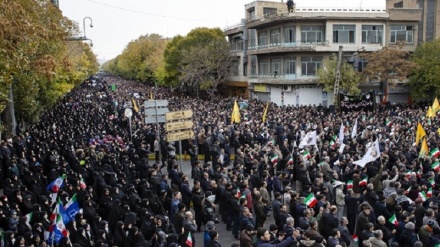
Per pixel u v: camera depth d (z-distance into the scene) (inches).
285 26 1939.0
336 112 1437.0
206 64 2251.5
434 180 639.8
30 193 585.3
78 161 756.0
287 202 560.4
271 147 828.0
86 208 498.6
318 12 1839.3
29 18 685.9
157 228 452.1
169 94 2719.0
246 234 416.5
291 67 1923.0
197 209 578.9
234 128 1090.7
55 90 1440.7
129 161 767.1
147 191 566.3
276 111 1499.8
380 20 1882.4
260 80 2101.4
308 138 826.2
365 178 618.8
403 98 1940.2
